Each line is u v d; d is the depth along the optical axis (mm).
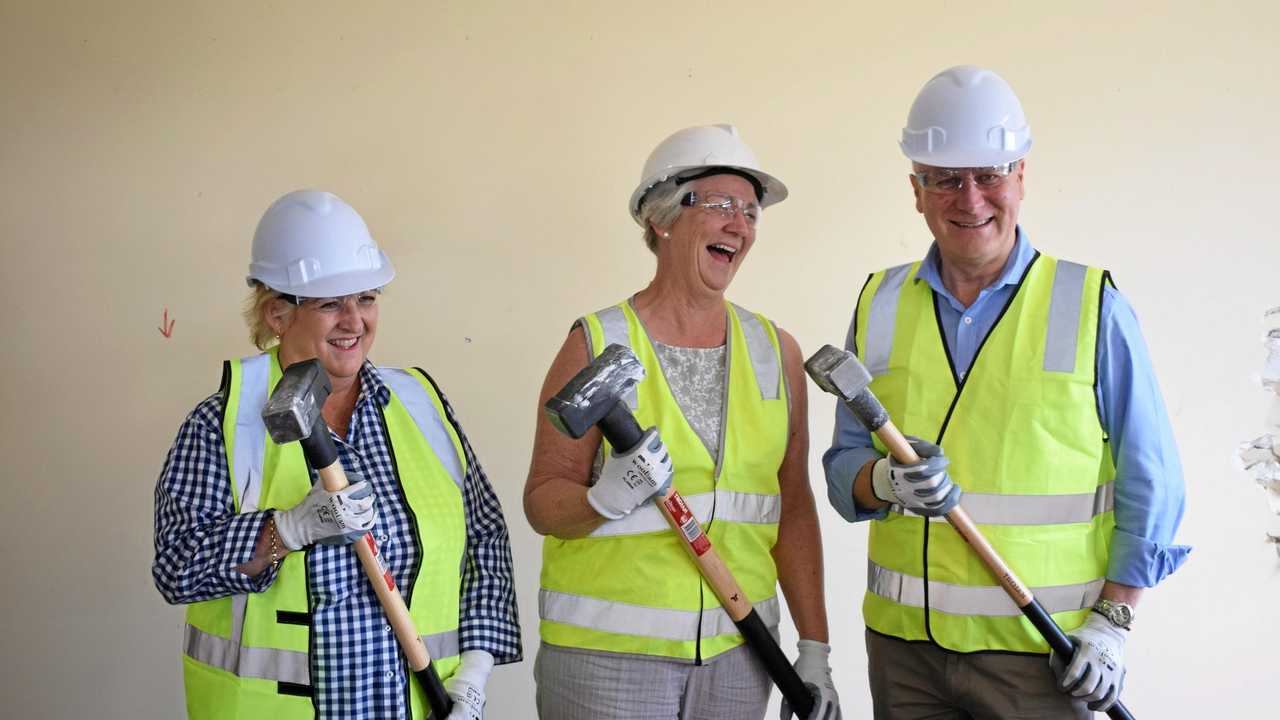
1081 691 1979
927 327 2188
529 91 3021
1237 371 2965
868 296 2301
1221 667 2980
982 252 2074
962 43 3004
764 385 2180
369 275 1937
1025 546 2072
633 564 2066
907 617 2158
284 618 1822
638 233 3033
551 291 3035
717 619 2086
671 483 2037
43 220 3035
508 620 2064
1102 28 2975
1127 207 2980
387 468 1945
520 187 3025
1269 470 2754
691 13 3020
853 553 3064
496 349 3041
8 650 3049
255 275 1913
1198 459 2977
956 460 2113
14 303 3043
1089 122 2980
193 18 3016
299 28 3014
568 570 2131
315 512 1756
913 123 2125
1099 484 2137
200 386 3033
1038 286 2125
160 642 3043
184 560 1781
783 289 3041
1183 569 2980
